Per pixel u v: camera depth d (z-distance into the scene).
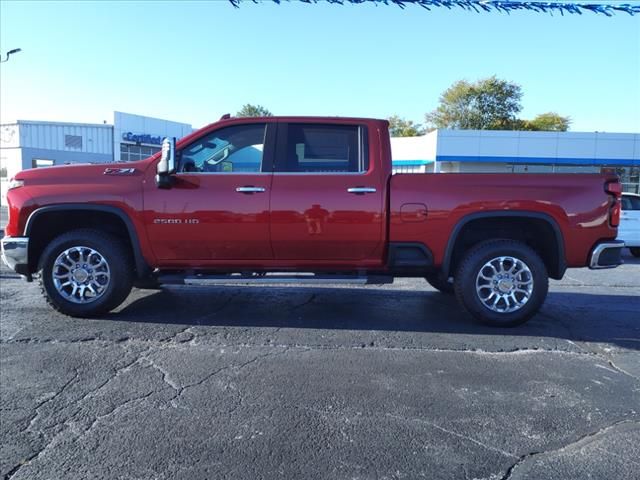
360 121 5.37
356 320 5.67
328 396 3.67
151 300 6.44
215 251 5.33
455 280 5.43
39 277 5.41
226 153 5.38
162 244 5.28
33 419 3.27
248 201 5.18
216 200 5.19
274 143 5.34
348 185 5.20
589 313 6.24
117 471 2.73
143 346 4.68
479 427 3.25
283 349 4.66
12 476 2.67
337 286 7.53
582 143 29.36
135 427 3.19
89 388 3.75
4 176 28.59
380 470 2.77
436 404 3.57
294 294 6.94
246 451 2.94
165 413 3.38
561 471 2.78
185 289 7.11
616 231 5.29
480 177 5.22
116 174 5.31
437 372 4.16
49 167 5.47
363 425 3.25
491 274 5.36
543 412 3.47
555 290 7.83
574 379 4.06
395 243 5.24
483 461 2.87
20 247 5.23
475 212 5.17
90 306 5.39
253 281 5.32
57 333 5.00
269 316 5.77
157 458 2.86
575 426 3.28
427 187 5.19
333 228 5.20
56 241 5.33
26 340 4.79
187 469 2.75
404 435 3.14
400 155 33.28
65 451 2.91
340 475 2.72
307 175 5.25
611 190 5.23
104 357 4.38
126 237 5.70
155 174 5.30
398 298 6.79
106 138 31.58
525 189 5.18
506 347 4.81
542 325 5.61
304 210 5.18
